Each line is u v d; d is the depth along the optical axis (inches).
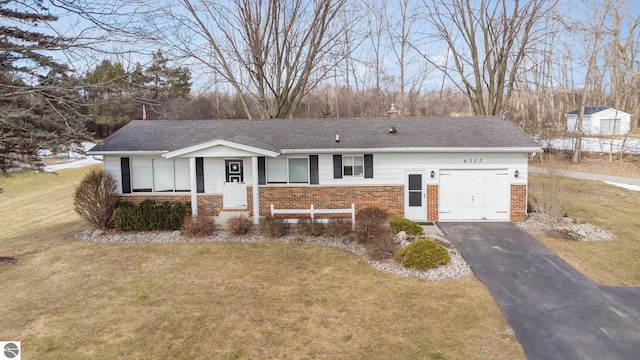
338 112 1865.2
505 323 381.1
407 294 442.6
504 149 676.1
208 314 402.3
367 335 363.6
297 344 350.3
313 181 711.1
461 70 1289.4
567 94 1847.9
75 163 1584.6
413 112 1831.9
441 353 336.2
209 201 720.3
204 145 647.8
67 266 535.2
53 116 559.5
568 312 399.5
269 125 804.6
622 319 384.8
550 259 536.1
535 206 727.1
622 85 1795.0
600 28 1418.6
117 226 677.3
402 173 706.8
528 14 1154.7
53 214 886.4
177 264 535.8
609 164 1326.3
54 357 332.8
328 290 454.6
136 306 421.1
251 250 584.7
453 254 546.0
